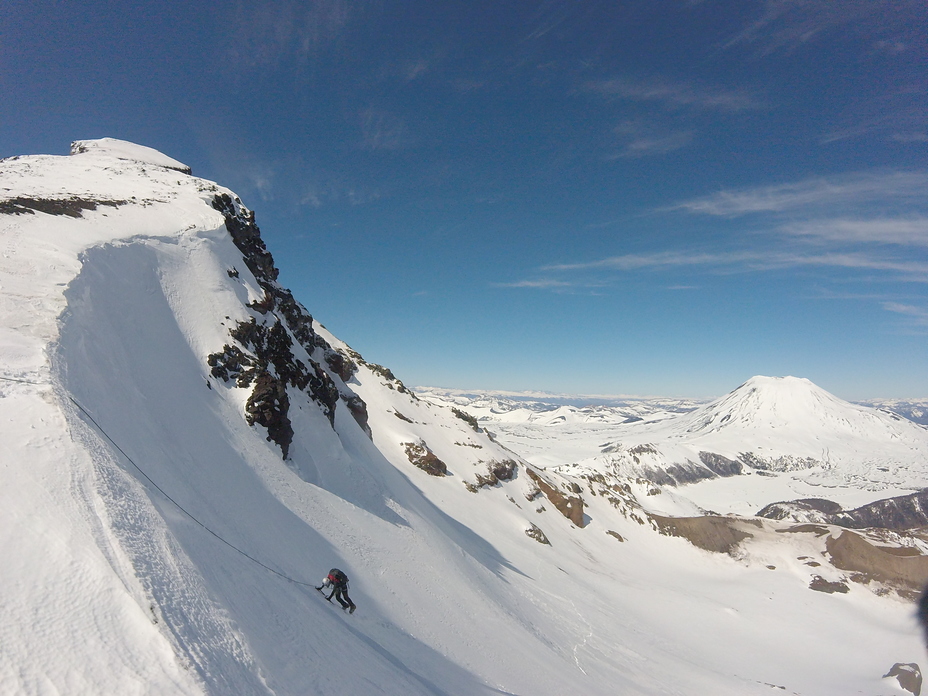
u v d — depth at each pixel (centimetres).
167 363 2302
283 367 3447
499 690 1805
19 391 1055
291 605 1280
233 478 1972
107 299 2092
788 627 6103
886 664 5366
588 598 4975
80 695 542
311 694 880
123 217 3203
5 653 552
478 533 5525
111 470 1010
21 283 1662
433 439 7981
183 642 693
